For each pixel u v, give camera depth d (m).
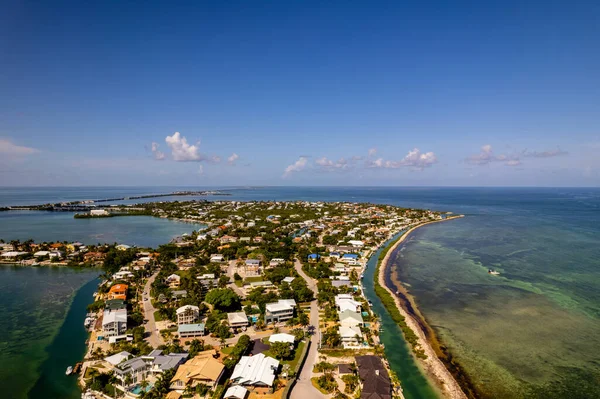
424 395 82.94
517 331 117.19
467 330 117.62
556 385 88.12
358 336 105.50
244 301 141.00
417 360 98.31
